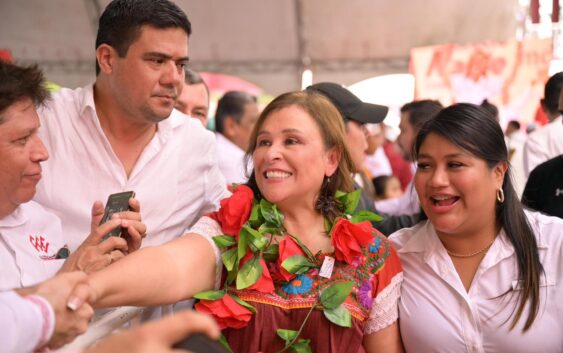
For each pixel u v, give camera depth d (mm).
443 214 1786
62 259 1746
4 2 7926
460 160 1742
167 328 772
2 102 1412
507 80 6691
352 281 1709
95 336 1376
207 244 1637
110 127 2191
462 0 7699
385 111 2756
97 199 2188
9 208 1537
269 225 1694
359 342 1684
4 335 953
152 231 2268
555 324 1797
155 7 2035
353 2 7906
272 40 8469
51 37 8297
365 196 2734
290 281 1667
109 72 2107
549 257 1832
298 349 1580
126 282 1322
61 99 2193
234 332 1632
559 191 2891
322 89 2691
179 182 2324
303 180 1699
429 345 1832
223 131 4062
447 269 1838
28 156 1478
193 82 3203
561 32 7367
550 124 4043
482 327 1805
